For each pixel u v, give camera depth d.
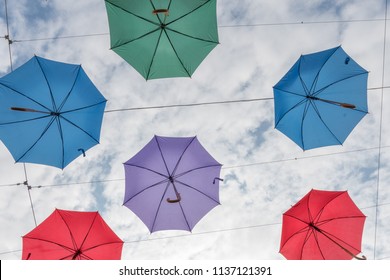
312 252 6.05
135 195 6.22
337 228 6.06
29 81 5.60
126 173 6.12
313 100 6.10
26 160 5.79
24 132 5.77
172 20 6.06
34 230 5.59
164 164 6.26
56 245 5.68
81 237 5.75
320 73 5.95
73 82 5.70
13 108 5.35
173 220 6.41
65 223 5.69
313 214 6.06
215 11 6.05
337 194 6.05
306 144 6.18
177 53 6.14
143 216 6.29
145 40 6.07
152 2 5.97
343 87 6.06
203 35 6.14
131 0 5.92
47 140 5.88
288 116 6.07
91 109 5.81
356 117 6.14
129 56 6.02
